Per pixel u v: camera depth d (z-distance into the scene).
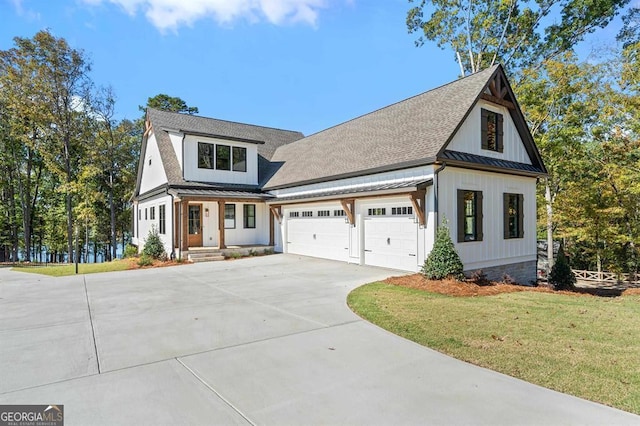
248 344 4.99
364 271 11.86
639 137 15.01
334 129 19.48
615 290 12.02
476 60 24.56
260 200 17.73
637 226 16.70
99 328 5.80
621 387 3.57
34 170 29.53
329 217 14.97
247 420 3.06
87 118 26.61
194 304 7.50
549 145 17.47
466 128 11.52
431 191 10.46
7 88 23.03
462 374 3.95
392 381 3.79
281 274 11.55
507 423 2.97
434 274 9.53
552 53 21.50
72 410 3.25
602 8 19.27
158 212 19.05
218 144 18.42
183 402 3.38
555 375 3.88
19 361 4.41
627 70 14.62
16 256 28.53
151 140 20.59
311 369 4.12
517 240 13.01
